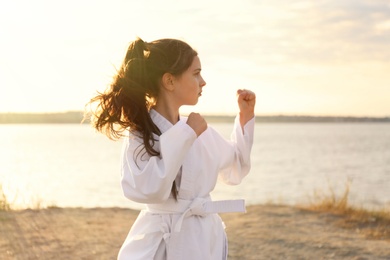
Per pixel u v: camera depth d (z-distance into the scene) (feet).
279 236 20.76
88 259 16.87
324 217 25.07
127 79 7.98
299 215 25.44
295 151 257.75
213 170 8.21
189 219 7.91
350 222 23.95
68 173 117.08
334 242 20.02
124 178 7.65
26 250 17.62
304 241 20.06
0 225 21.13
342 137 526.98
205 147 8.15
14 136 529.86
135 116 7.93
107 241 19.26
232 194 83.35
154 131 7.92
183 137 7.43
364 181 112.37
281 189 93.04
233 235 20.92
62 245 18.44
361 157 210.79
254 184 101.60
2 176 28.22
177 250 7.81
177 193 7.90
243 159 8.84
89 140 411.13
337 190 92.32
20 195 26.68
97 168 138.31
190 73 8.13
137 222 8.13
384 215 25.50
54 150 254.47
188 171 7.92
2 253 17.19
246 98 9.03
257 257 17.93
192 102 8.20
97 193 76.59
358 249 19.08
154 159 7.49
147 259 7.83
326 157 208.74
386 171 142.61
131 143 7.88
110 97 8.09
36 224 21.62
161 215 7.95
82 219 23.15
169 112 8.20
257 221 23.73
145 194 7.45
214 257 8.14
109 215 24.53
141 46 8.12
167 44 8.13
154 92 8.11
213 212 7.88
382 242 20.38
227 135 398.21
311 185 102.47
